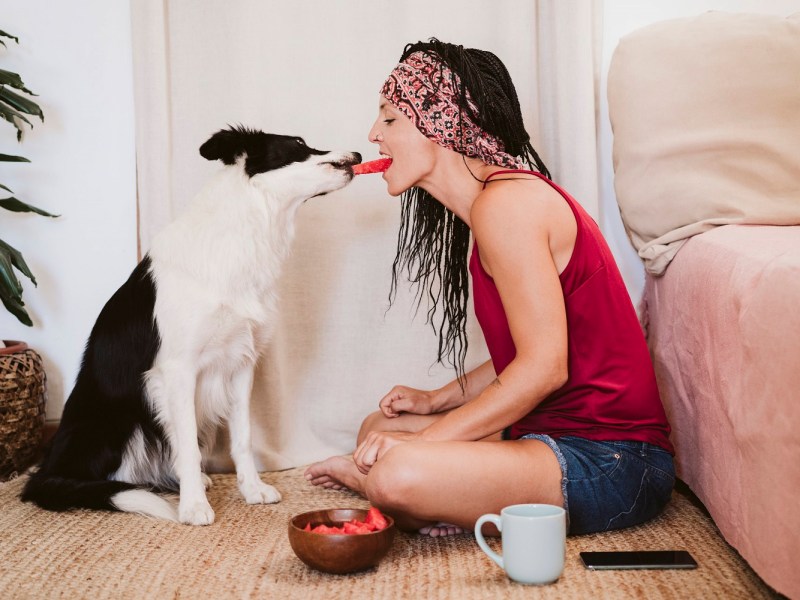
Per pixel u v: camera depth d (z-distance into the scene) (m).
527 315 1.45
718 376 1.50
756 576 1.34
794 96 1.90
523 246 1.46
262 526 1.68
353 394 2.31
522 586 1.30
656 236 2.00
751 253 1.46
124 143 2.31
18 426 2.09
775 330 1.21
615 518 1.53
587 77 2.17
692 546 1.50
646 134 2.01
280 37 2.22
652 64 2.03
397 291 2.30
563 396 1.56
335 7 2.23
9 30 2.26
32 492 1.83
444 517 1.46
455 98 1.62
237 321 1.83
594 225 1.61
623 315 1.55
